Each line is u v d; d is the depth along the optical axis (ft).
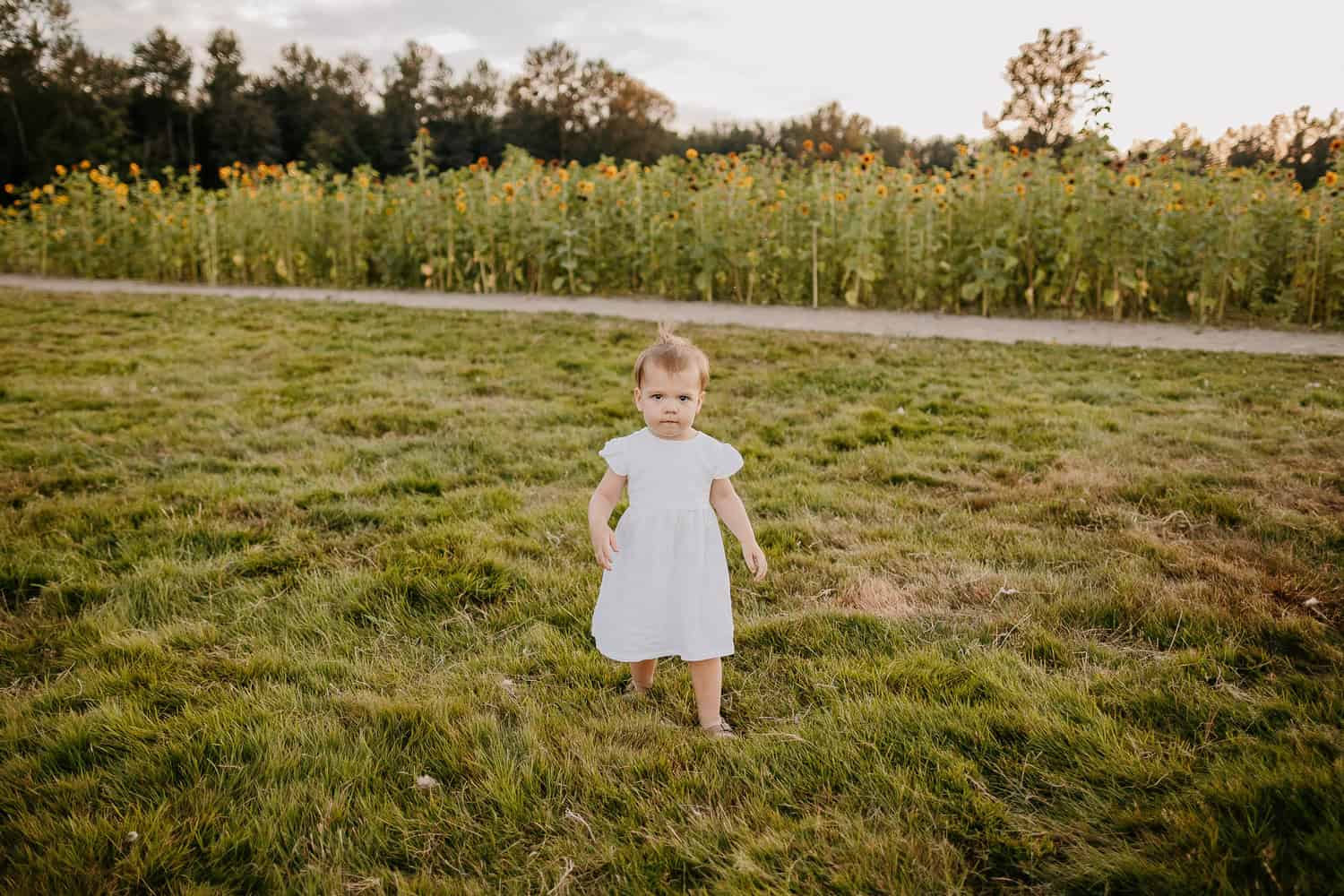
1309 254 30.17
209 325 29.60
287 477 13.76
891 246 34.40
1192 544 10.99
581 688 7.84
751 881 5.40
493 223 38.81
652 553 7.49
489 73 222.69
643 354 7.66
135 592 9.62
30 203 50.65
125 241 47.03
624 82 212.02
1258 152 51.90
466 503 12.72
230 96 177.37
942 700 7.48
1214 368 22.57
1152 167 31.55
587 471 14.25
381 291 40.86
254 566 10.45
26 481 13.29
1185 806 5.87
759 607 9.59
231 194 45.68
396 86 215.31
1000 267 32.55
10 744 6.88
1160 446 15.37
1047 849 5.63
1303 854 5.31
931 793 6.18
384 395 19.61
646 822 6.02
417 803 6.24
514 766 6.59
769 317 32.30
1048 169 34.35
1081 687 7.63
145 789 6.32
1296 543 10.84
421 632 8.94
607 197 37.81
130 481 13.48
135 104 175.94
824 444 15.93
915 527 11.84
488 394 20.01
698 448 7.72
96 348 25.16
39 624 8.99
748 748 6.82
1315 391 19.43
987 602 9.59
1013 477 13.97
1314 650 8.07
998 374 22.25
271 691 7.63
